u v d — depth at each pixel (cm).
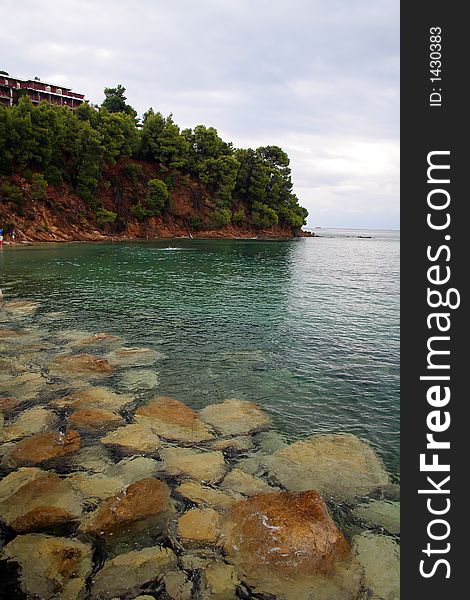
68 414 1016
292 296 2706
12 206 6212
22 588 544
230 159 9719
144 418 999
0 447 873
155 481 744
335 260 5634
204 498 726
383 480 805
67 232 6794
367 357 1538
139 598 538
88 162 7181
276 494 698
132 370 1330
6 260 4066
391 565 607
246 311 2216
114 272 3494
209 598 543
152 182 8356
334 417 1077
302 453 880
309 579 572
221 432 966
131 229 8100
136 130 8569
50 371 1272
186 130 9956
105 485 755
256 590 555
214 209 9588
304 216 12425
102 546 616
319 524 632
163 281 3122
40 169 6762
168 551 609
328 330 1886
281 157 11562
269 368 1403
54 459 834
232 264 4425
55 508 681
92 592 543
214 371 1358
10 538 625
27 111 6512
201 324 1923
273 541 607
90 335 1683
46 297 2419
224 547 615
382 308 2406
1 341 1569
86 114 7800
